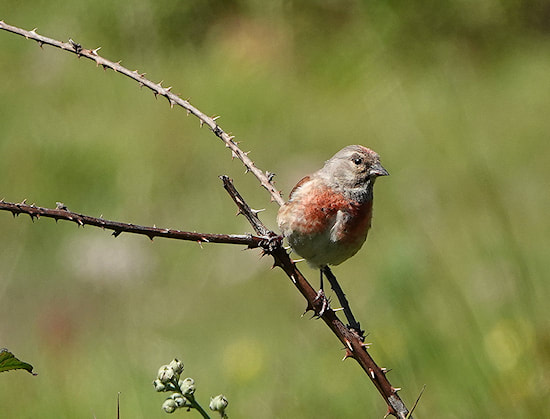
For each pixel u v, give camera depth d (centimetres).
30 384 966
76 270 1252
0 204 347
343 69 1672
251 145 1511
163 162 1470
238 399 909
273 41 1727
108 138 1524
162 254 1269
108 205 1400
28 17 1781
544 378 684
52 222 1352
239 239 403
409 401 694
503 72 1614
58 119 1580
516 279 825
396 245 1129
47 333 1139
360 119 1545
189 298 1179
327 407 857
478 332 788
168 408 391
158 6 1733
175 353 1055
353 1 1736
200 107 1586
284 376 932
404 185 1356
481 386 717
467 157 1398
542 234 1173
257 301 1145
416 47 1686
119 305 1191
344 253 711
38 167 1472
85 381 973
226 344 1068
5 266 1277
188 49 1730
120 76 1683
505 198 1284
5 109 1612
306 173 1436
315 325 1046
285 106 1600
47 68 1706
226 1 1769
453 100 1555
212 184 1420
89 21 1753
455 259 1104
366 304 1036
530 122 1479
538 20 1678
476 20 1669
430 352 785
